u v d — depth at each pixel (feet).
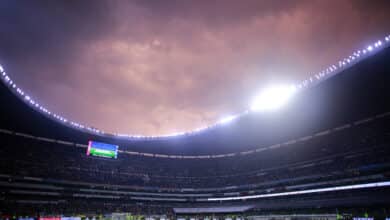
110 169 285.43
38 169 241.35
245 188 266.36
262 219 211.41
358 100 218.38
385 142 205.26
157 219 230.89
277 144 293.43
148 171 302.25
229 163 313.94
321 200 195.62
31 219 180.75
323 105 240.73
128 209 245.86
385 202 159.84
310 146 260.01
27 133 256.73
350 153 219.61
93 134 284.00
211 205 265.34
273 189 242.99
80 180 254.47
